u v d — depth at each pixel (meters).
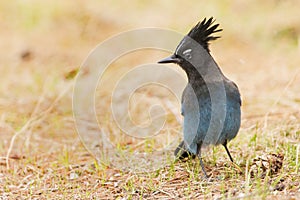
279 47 26.39
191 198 13.06
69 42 30.31
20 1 35.75
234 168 14.42
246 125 17.83
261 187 12.70
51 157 17.19
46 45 29.83
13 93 23.22
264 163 13.87
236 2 31.66
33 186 14.91
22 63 27.19
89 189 14.43
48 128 19.67
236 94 14.82
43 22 33.31
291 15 28.73
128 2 35.38
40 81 24.30
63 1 35.66
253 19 29.27
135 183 14.39
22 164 16.67
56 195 14.19
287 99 19.94
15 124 20.02
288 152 14.73
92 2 35.25
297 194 12.28
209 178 14.14
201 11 31.66
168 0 34.16
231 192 12.88
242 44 27.69
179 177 14.51
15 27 33.09
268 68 23.81
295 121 17.58
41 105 21.75
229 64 25.17
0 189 14.79
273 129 16.86
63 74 24.70
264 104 19.75
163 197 13.38
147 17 32.62
